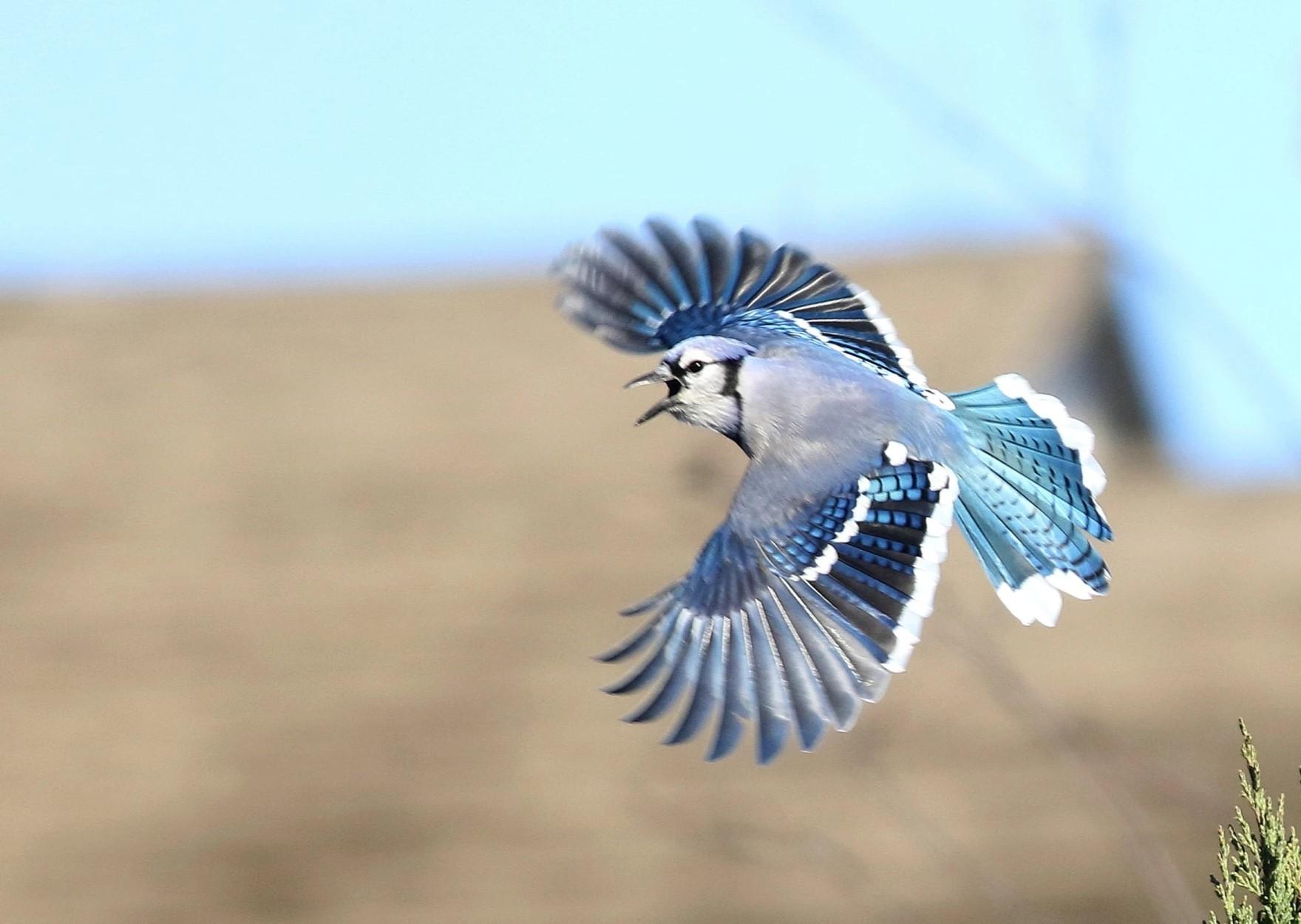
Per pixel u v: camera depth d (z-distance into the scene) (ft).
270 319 83.82
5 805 55.36
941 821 50.19
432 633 61.67
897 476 23.93
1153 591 66.69
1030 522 24.98
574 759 55.21
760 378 25.66
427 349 80.59
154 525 69.67
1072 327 83.20
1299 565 67.62
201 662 61.46
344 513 69.31
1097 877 47.73
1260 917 19.84
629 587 62.39
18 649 62.80
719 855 50.65
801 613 22.68
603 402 74.95
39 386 79.61
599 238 27.09
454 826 53.21
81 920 50.93
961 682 56.39
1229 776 54.95
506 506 68.59
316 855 52.60
